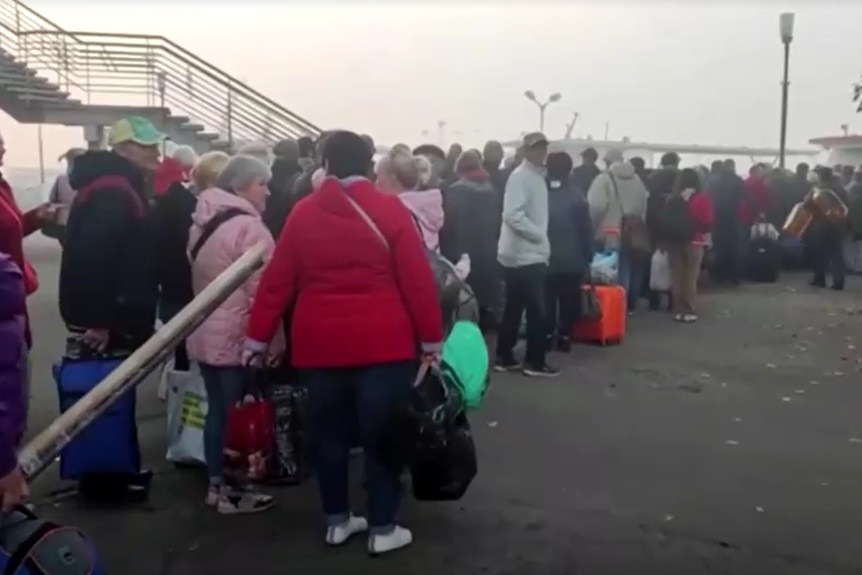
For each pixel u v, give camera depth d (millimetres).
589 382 7918
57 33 16953
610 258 10734
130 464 4754
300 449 5223
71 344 4824
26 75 17016
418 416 4156
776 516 4883
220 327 4602
